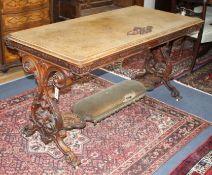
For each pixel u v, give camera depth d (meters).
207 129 2.65
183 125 2.69
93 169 2.17
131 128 2.62
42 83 2.16
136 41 2.15
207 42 3.65
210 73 3.67
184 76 3.56
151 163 2.24
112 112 2.49
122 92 2.63
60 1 3.96
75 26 2.39
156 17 2.73
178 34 2.53
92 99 2.51
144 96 3.02
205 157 2.31
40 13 3.61
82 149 2.36
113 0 4.75
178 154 2.34
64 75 1.95
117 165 2.21
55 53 1.92
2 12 3.29
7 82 3.33
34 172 2.12
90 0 4.37
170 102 3.04
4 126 2.58
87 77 3.40
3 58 3.46
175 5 3.90
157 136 2.53
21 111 2.79
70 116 2.37
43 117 2.27
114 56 2.00
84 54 1.88
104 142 2.44
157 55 3.25
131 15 2.75
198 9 4.07
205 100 3.11
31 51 2.06
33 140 2.43
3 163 2.19
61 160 2.24
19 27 3.48
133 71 3.62
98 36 2.20
